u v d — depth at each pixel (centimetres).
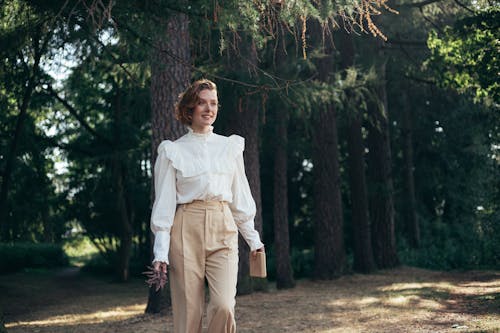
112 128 2038
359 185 1677
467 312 797
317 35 1394
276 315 852
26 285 1836
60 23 629
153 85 930
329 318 793
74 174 2177
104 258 2378
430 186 2284
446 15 1612
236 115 1191
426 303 895
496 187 1503
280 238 1359
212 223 309
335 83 1283
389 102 2105
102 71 1220
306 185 2348
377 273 1614
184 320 307
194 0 602
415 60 1712
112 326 841
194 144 318
